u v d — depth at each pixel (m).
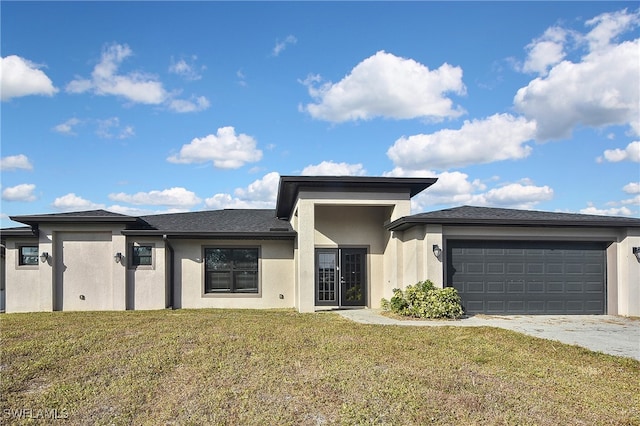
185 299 16.31
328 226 16.48
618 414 5.11
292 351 7.93
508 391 5.84
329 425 4.82
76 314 13.76
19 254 16.19
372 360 7.32
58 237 15.78
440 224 13.16
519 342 8.87
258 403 5.43
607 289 13.62
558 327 11.09
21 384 6.20
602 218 14.09
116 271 15.48
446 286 13.29
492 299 13.41
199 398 5.59
